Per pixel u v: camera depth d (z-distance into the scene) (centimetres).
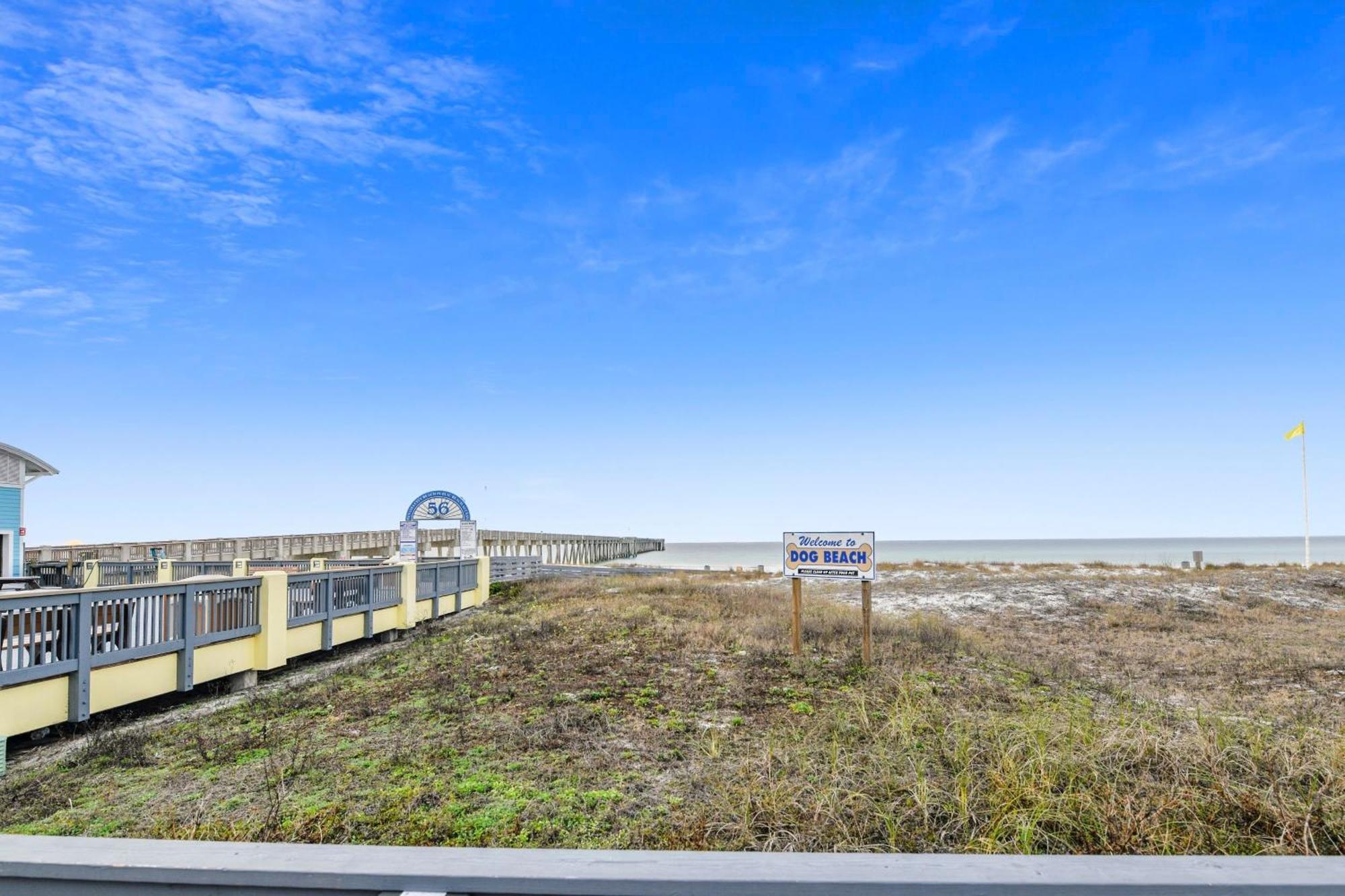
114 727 816
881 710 773
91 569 2039
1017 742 589
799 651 1140
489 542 4259
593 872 182
